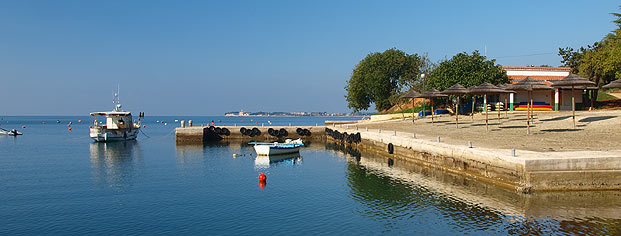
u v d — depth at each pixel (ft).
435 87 175.52
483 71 166.20
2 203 68.03
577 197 58.39
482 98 176.65
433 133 118.01
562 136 87.40
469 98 174.91
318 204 64.28
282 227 53.31
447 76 169.58
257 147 130.52
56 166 110.93
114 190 77.51
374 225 52.95
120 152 147.54
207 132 197.16
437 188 70.59
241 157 128.67
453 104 181.37
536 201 57.47
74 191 76.95
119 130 196.65
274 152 130.11
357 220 55.36
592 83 93.76
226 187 78.84
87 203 67.72
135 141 200.23
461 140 94.32
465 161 75.87
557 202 56.65
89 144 184.14
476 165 72.28
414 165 96.22
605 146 72.13
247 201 67.31
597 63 180.14
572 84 93.66
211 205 65.00
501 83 167.02
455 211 56.59
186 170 101.40
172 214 60.44
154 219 58.03
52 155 139.03
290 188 76.95
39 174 97.09
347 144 159.63
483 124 127.44
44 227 55.26
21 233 52.95
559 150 69.97
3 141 207.21
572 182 59.21
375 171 92.89
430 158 89.66
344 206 62.64
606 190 59.11
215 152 144.77
